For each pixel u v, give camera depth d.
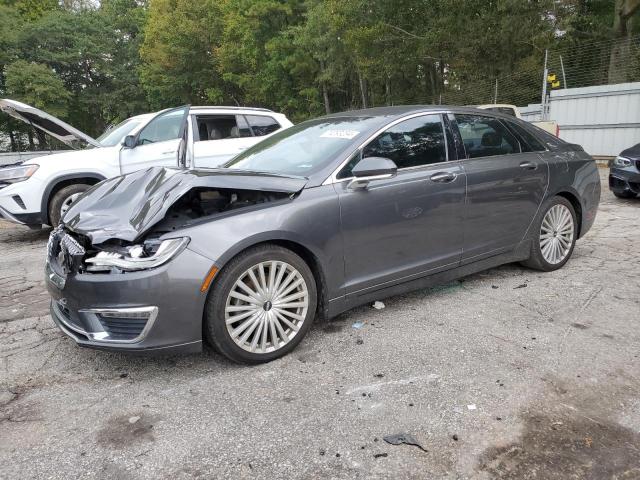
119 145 7.49
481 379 2.88
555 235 4.73
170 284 2.76
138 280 2.73
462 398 2.69
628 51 15.63
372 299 3.63
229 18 37.56
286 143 4.06
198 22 40.28
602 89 13.99
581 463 2.18
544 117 15.82
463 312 3.86
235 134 8.33
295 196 3.24
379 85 33.31
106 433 2.48
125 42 47.19
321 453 2.28
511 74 20.41
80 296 2.84
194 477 2.15
